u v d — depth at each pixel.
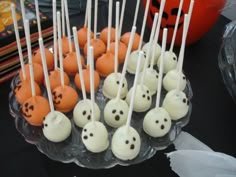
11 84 0.41
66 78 0.39
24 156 0.36
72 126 0.37
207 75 0.47
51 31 0.44
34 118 0.35
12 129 0.38
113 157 0.34
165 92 0.41
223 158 0.34
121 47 0.42
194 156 0.34
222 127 0.40
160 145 0.36
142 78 0.37
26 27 0.31
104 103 0.39
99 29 0.52
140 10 0.56
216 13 0.47
